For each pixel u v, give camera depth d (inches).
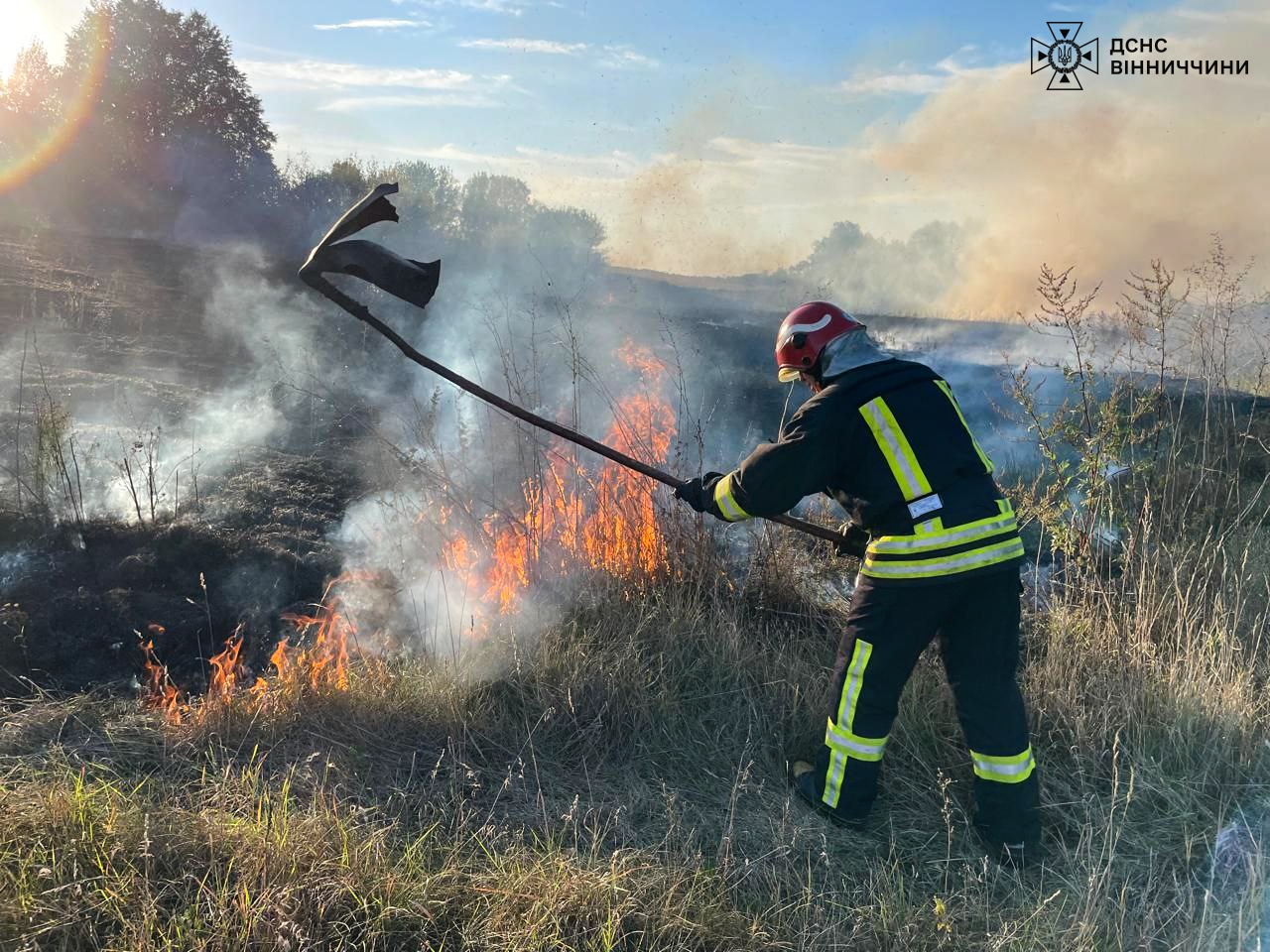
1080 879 117.1
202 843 106.0
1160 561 188.5
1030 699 151.1
